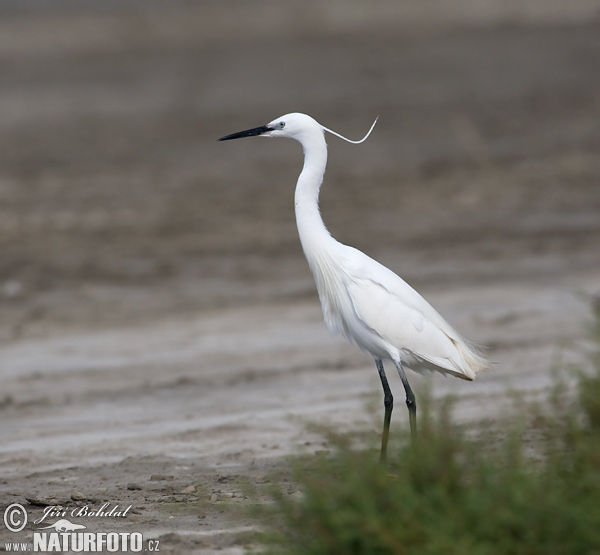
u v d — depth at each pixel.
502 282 16.19
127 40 63.09
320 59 50.19
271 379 12.03
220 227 21.31
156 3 79.31
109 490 7.99
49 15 75.44
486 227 20.19
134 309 15.63
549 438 6.64
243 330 14.27
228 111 36.56
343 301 8.48
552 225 20.06
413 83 40.81
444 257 18.03
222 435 9.85
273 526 6.00
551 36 52.78
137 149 30.81
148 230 21.20
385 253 18.52
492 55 47.62
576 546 5.16
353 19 65.50
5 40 64.44
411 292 8.30
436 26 60.81
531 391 10.48
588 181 23.67
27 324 15.02
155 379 12.22
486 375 11.49
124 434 10.10
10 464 9.14
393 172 26.27
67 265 18.56
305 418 10.25
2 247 20.06
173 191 25.16
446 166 26.50
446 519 5.21
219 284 17.00
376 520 5.14
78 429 10.38
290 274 17.50
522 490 5.31
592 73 40.59
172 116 36.22
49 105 40.09
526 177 24.50
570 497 5.45
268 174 26.95
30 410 11.21
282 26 65.44
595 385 7.05
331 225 21.00
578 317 13.83
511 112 33.53
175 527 6.75
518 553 5.16
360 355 12.96
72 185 26.11
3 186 26.25
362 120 33.84
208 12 72.50
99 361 13.08
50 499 7.59
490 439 7.48
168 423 10.45
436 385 11.38
